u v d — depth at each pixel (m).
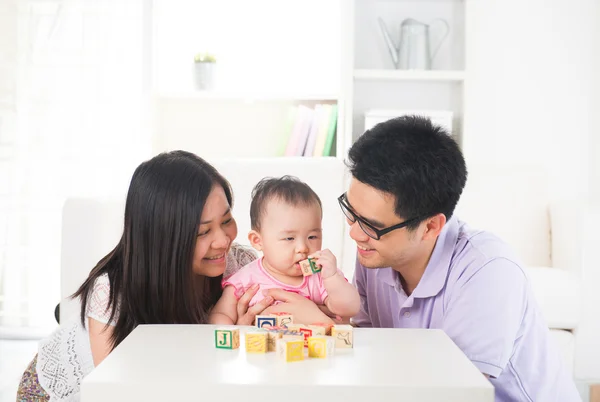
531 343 1.39
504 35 3.50
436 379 0.94
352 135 3.47
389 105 3.50
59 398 1.50
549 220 3.00
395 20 3.49
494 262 1.35
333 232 2.30
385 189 1.26
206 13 3.63
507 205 3.01
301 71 3.63
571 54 3.50
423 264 1.43
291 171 2.33
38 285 3.46
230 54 3.64
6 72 3.43
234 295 1.56
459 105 3.45
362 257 1.39
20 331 3.44
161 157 1.41
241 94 3.36
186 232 1.35
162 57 3.63
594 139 3.48
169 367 0.98
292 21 3.62
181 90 3.40
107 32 3.42
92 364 1.48
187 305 1.38
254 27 3.63
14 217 3.45
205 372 0.95
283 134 3.35
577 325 2.58
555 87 3.51
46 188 3.45
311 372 0.96
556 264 2.88
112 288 1.39
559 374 1.45
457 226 1.47
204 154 3.60
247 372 0.96
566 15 3.49
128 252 1.38
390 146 1.27
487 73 3.52
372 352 1.06
